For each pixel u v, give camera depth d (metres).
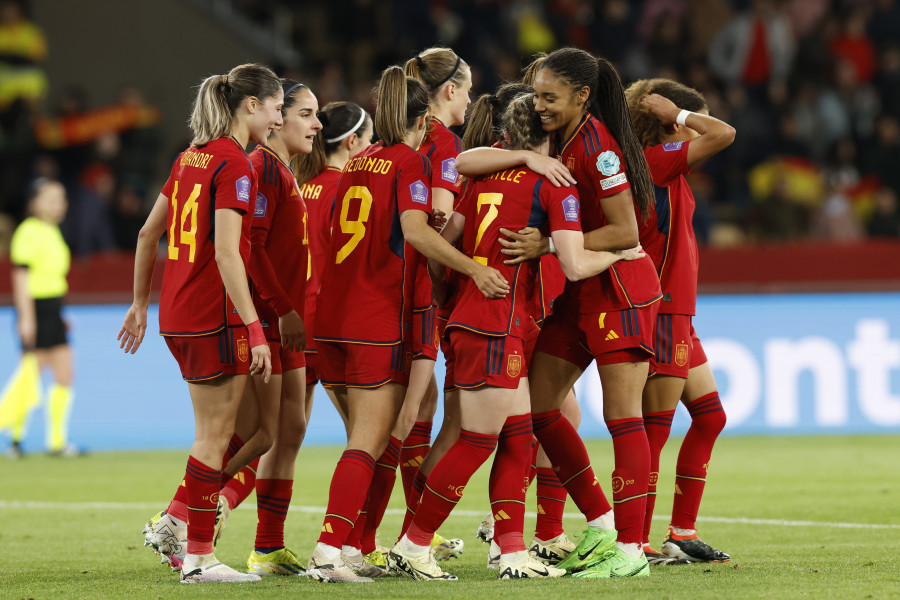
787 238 52.16
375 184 16.92
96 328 41.34
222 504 18.67
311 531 23.39
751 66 59.44
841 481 30.03
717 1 63.94
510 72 57.66
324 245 19.77
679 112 17.97
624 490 16.81
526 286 16.64
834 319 42.25
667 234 18.05
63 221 48.34
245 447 18.19
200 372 16.48
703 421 18.97
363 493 16.58
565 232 16.19
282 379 18.56
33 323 38.38
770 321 42.25
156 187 58.88
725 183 55.97
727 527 22.84
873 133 56.25
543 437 17.52
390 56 60.19
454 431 17.48
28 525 24.44
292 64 65.25
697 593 14.98
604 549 17.25
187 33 63.12
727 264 42.56
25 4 61.50
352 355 16.84
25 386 38.53
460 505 27.28
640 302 16.97
